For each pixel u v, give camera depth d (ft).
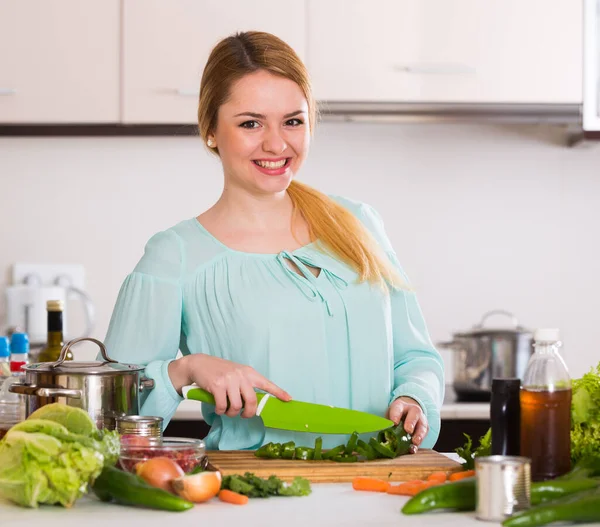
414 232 11.77
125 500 4.30
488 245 11.79
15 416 5.67
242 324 6.10
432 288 11.77
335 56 10.59
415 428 5.63
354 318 6.20
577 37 10.72
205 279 6.24
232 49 6.13
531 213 11.82
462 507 4.20
